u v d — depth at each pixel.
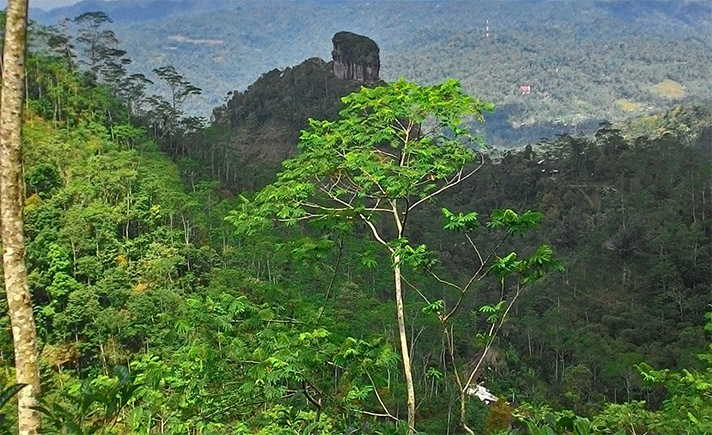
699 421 8.71
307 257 8.64
